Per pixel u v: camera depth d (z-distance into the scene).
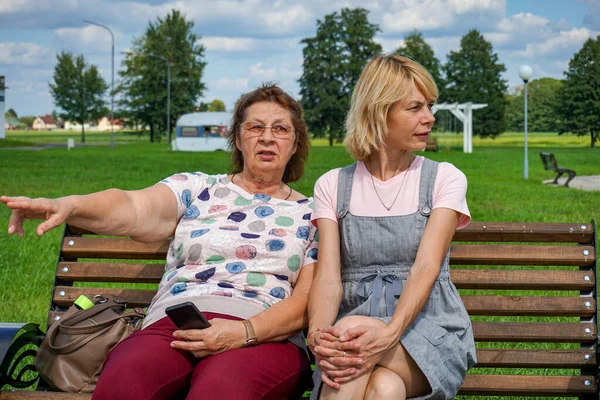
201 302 3.46
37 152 48.06
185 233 3.67
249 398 3.04
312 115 90.44
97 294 3.88
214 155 47.34
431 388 3.05
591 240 3.74
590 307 3.66
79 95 95.56
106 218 3.38
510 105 118.50
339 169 3.59
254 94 3.86
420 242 3.32
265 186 3.88
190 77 90.81
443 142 63.12
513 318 5.64
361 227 3.40
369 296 3.31
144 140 104.31
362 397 3.01
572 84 88.81
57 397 3.21
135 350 3.17
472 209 14.85
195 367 3.23
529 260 3.74
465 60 96.06
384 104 3.35
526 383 3.63
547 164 21.80
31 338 3.44
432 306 3.31
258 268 3.59
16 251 9.09
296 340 3.47
